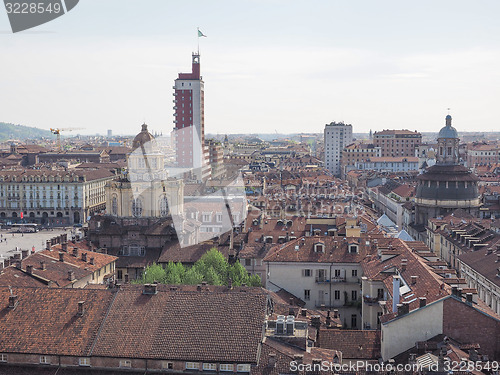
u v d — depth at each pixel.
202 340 76.38
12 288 87.06
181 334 77.56
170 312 81.19
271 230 167.75
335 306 128.50
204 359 73.75
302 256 130.25
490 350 78.19
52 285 114.31
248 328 77.44
